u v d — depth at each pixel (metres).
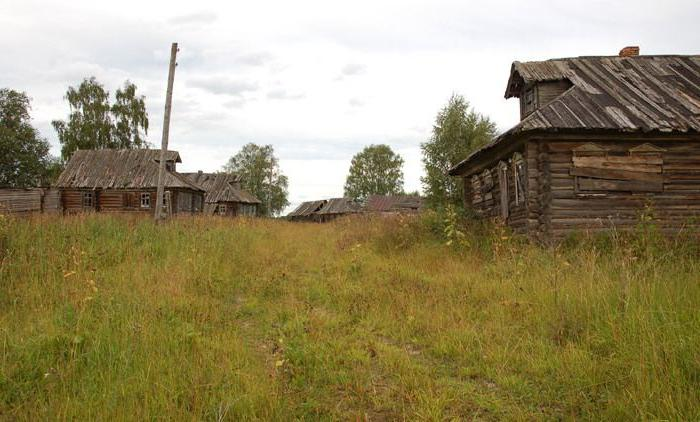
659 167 12.19
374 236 14.93
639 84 13.88
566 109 12.24
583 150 12.08
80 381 4.17
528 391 4.28
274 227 23.45
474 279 8.60
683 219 12.06
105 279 7.93
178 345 5.08
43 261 8.52
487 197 16.36
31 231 10.59
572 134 11.84
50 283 7.41
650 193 12.14
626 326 5.02
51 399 3.82
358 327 6.37
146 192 35.22
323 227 28.45
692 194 12.21
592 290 6.28
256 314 7.08
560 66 15.28
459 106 35.31
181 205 36.59
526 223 12.30
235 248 12.45
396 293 7.82
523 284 7.63
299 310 7.11
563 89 15.00
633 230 11.51
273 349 5.30
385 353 5.28
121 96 49.09
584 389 4.20
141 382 4.08
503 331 5.88
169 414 3.54
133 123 49.47
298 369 4.69
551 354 4.98
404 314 6.78
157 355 4.73
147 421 3.48
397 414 3.82
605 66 15.19
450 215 13.35
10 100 48.09
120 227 12.70
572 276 7.39
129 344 4.89
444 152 34.69
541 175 11.99
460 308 6.86
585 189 11.96
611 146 12.15
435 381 4.48
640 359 4.07
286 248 15.01
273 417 3.65
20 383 4.13
